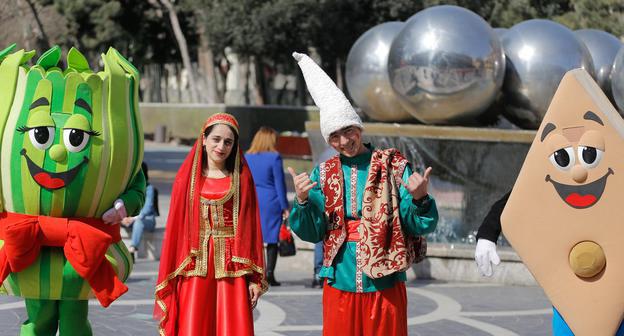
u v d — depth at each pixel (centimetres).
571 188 576
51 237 673
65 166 668
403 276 617
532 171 584
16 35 2866
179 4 4091
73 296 687
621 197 569
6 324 920
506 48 1395
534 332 945
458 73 1327
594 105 575
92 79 679
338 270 612
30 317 713
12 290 689
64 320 705
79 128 669
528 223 586
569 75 582
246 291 662
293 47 3106
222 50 3303
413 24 1367
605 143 571
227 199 659
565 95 580
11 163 667
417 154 1398
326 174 621
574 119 578
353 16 2955
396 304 608
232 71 6128
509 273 1234
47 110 670
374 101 1491
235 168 669
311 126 1516
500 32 1459
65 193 673
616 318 573
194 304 651
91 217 695
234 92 5547
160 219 1677
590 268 572
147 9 4244
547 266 583
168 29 4453
